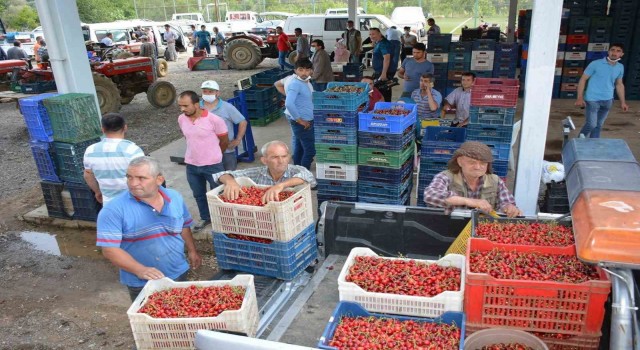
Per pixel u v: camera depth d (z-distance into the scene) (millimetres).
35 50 20406
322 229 3873
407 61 8555
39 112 6148
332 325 2494
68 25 6363
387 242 3791
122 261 3104
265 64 23094
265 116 10711
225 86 16797
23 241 6410
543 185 6230
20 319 4734
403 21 26266
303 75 6672
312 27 21203
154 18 48938
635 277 2232
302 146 7016
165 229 3352
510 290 2369
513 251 2732
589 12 11703
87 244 6250
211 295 2869
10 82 13219
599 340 2408
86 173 4805
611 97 7840
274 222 3307
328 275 3553
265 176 4035
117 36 27156
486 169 3656
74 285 5332
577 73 12148
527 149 4484
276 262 3436
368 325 2508
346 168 5184
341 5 43969
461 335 2320
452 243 3648
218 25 34094
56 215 6781
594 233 1794
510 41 17484
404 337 2406
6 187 8406
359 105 5105
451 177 3791
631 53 11562
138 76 14102
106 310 4844
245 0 47156
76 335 4461
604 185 2131
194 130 5449
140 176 3066
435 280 2701
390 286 2709
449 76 12086
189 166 5676
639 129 9305
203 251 5781
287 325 2916
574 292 2285
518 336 2350
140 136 10977
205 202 5965
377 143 4969
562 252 2670
